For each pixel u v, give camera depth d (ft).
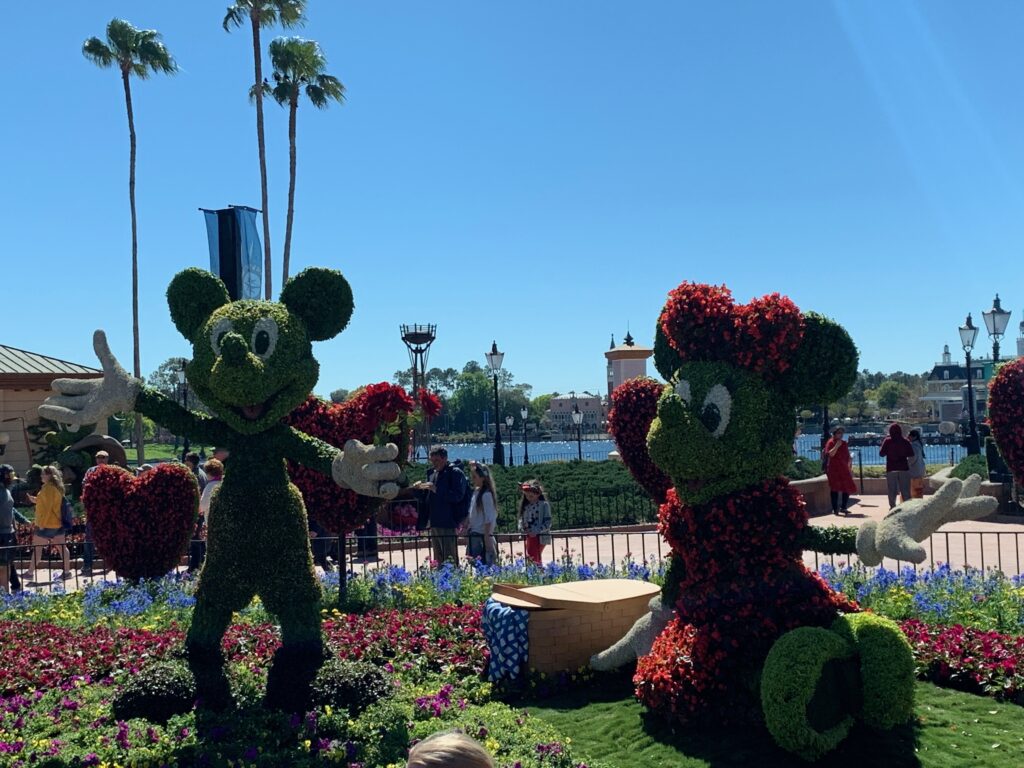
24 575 44.96
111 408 20.13
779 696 17.25
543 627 22.57
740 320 19.66
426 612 28.22
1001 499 53.21
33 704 21.03
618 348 67.41
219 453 41.57
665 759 18.01
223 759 17.53
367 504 31.01
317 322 21.86
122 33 111.65
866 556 17.99
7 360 80.74
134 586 34.88
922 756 17.33
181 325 21.99
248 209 40.09
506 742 17.92
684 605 20.17
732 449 19.33
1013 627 24.41
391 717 19.02
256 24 104.22
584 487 61.77
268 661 24.04
